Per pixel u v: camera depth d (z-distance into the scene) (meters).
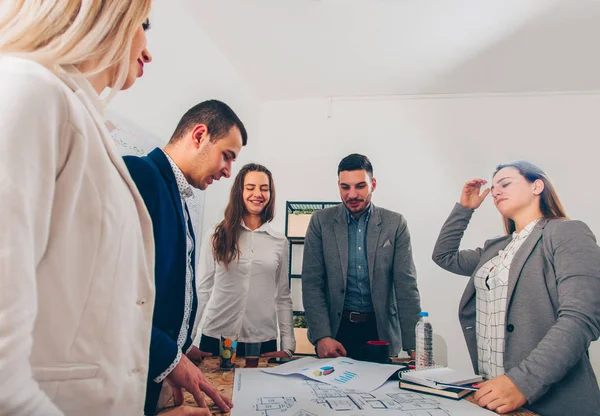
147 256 0.59
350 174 1.79
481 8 2.29
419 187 3.23
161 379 0.67
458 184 3.20
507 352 1.17
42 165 0.38
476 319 1.39
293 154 3.44
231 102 2.98
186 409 0.66
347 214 1.86
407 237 1.81
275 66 3.02
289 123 3.52
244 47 2.77
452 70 3.00
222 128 1.07
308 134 3.47
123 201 0.51
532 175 1.35
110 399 0.48
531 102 3.25
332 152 3.41
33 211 0.36
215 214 2.69
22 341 0.32
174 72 2.16
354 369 1.02
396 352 1.75
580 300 0.96
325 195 3.32
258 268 1.89
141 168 0.83
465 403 0.78
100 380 0.47
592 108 3.17
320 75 3.15
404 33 2.56
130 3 0.52
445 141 3.29
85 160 0.44
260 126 3.51
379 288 1.73
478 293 1.38
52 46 0.45
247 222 1.98
